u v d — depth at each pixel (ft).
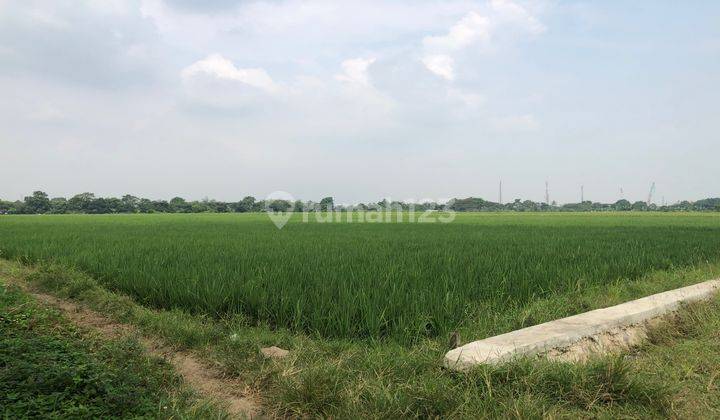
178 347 19.51
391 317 21.77
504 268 33.09
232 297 24.56
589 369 15.35
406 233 78.38
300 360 17.12
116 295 27.48
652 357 18.26
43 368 13.96
